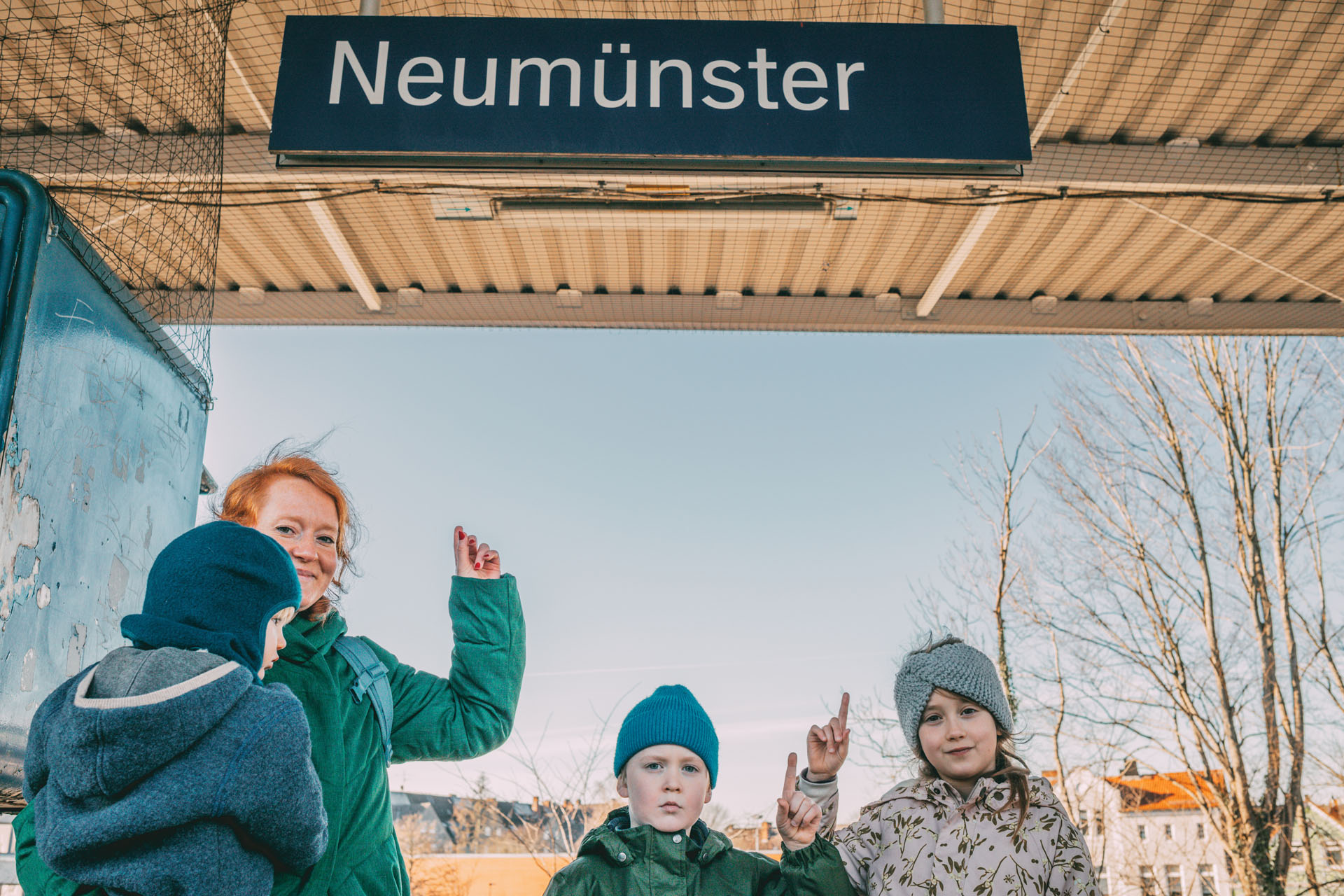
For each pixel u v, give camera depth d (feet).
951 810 7.46
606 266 17.15
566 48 9.84
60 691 5.08
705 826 6.98
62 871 4.42
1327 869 39.55
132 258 9.77
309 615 6.77
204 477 11.00
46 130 12.66
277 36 12.76
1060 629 41.29
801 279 17.70
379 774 6.41
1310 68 13.57
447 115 9.50
